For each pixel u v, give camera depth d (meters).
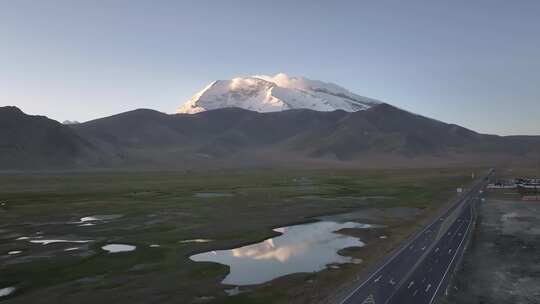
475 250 70.19
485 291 49.69
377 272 56.56
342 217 109.62
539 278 54.91
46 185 191.75
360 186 194.50
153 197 148.62
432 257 64.88
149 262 64.62
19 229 91.38
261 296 48.62
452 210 118.75
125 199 142.50
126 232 88.19
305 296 48.03
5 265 62.62
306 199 145.12
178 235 85.50
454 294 48.50
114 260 65.62
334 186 193.50
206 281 54.88
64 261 64.88
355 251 71.50
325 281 53.78
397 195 157.88
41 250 72.25
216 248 74.69
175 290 51.25
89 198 144.62
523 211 116.69
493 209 120.81
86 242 78.75
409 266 59.47
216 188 181.75
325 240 81.94
